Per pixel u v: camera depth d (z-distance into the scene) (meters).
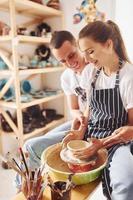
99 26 0.94
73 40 1.22
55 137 1.15
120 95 1.01
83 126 1.13
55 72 2.40
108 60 1.01
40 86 2.47
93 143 0.93
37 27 2.28
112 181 0.81
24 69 1.84
